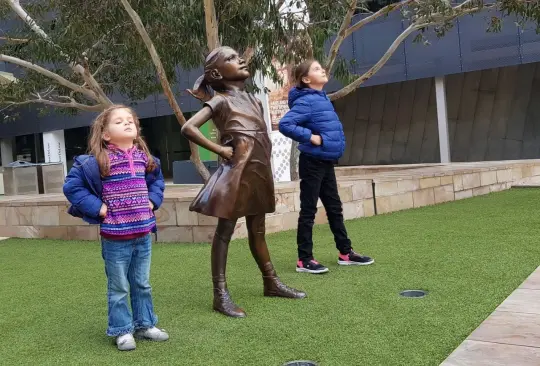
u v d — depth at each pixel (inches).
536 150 722.8
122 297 134.3
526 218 288.2
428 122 798.5
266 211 164.1
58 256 285.9
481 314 139.7
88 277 224.4
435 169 447.5
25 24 424.5
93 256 278.4
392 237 260.2
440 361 112.7
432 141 795.4
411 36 714.8
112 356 129.8
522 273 177.0
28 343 143.9
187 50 383.2
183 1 338.6
